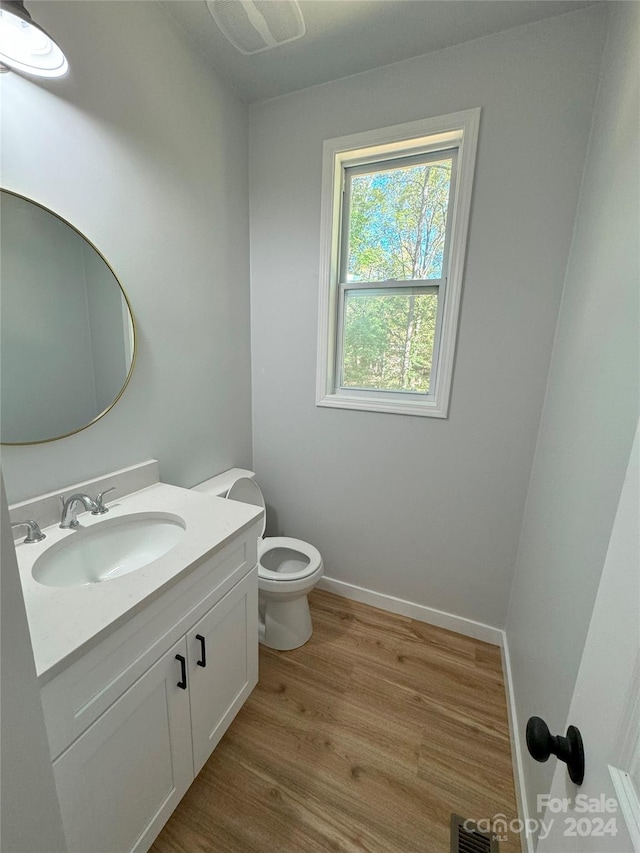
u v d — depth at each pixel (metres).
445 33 1.37
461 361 1.64
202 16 1.33
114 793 0.83
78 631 0.73
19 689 0.46
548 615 1.10
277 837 1.06
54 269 1.09
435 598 1.91
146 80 1.29
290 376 2.01
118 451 1.36
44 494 1.13
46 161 1.03
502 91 1.39
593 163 1.23
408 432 1.80
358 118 1.62
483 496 1.71
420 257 1.73
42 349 1.09
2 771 0.44
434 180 1.65
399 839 1.06
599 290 1.00
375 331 1.87
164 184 1.41
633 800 0.35
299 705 1.46
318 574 1.68
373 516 1.97
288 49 1.47
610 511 0.74
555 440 1.27
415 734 1.36
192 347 1.65
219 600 1.14
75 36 1.06
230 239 1.80
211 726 1.17
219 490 1.74
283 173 1.80
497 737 1.36
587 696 0.50
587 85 1.28
